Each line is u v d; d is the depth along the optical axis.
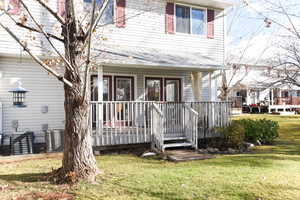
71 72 5.59
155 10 13.18
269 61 19.12
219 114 11.86
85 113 5.83
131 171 6.79
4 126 10.28
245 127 12.03
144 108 10.26
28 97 10.74
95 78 12.05
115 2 12.09
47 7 5.36
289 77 14.95
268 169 7.06
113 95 12.45
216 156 9.25
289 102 33.94
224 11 15.15
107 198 4.78
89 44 5.04
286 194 5.05
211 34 14.62
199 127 11.30
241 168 7.22
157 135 10.01
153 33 13.12
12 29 9.94
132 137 9.96
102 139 9.46
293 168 7.19
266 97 35.19
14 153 9.62
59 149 9.18
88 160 5.83
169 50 13.46
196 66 11.56
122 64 9.97
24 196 4.85
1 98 10.30
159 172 6.71
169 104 10.67
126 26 12.44
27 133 9.92
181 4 13.88
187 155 9.11
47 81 11.11
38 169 7.03
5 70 10.40
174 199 4.77
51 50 10.21
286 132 16.19
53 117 11.20
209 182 5.79
